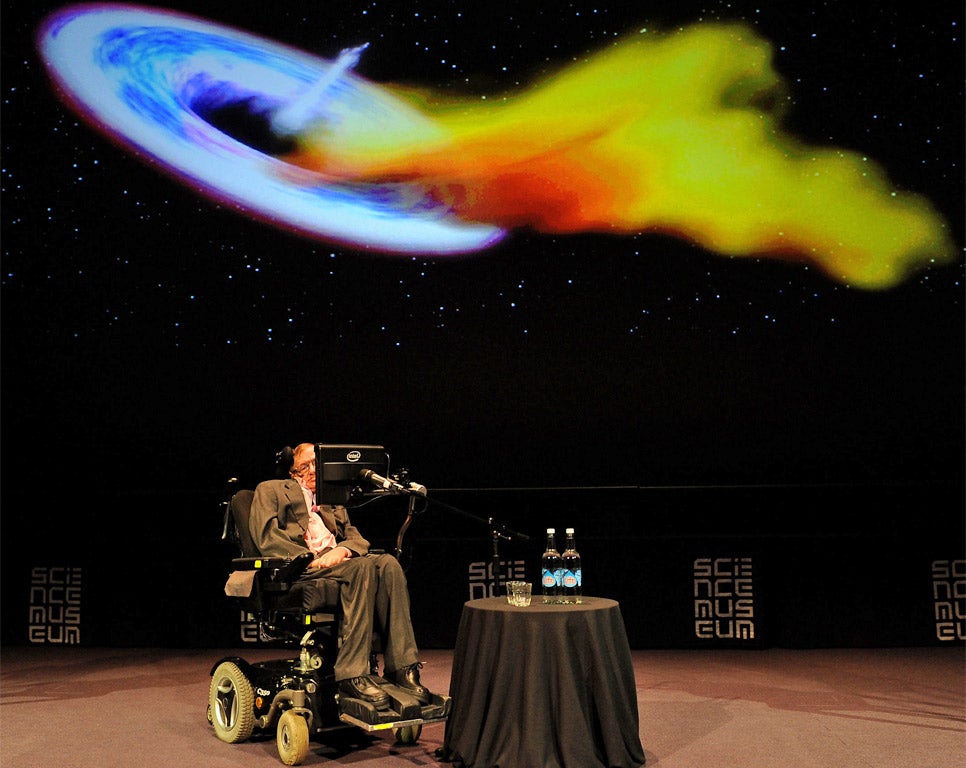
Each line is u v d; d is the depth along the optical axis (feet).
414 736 11.73
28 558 19.76
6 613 19.71
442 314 19.30
